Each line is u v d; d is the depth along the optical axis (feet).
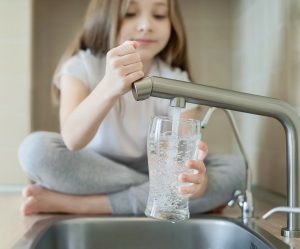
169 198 2.08
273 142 3.76
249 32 4.58
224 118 5.31
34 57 5.03
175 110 2.04
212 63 5.35
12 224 2.69
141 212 3.02
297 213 2.27
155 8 3.48
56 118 5.12
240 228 2.49
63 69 3.64
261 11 4.14
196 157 2.16
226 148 5.30
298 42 3.24
